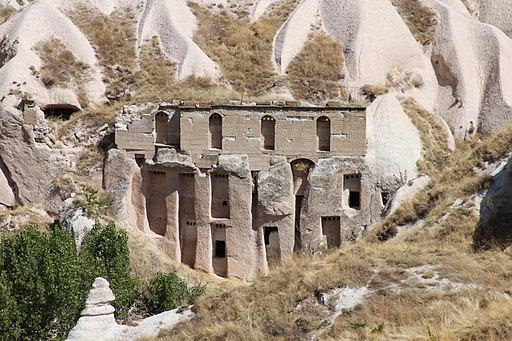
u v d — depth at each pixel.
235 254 131.75
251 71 150.12
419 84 156.88
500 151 104.62
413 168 132.88
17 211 134.12
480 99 160.88
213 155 132.00
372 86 148.12
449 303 73.44
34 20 152.38
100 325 81.38
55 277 90.38
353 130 131.75
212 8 163.25
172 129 134.62
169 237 133.38
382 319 73.69
